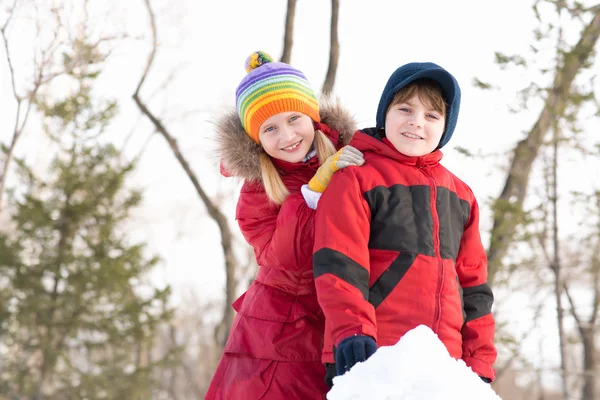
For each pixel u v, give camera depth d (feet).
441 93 7.98
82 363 60.39
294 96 9.12
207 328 99.09
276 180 9.00
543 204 31.37
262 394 8.62
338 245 7.25
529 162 28.66
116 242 49.57
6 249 48.52
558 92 28.37
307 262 8.46
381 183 7.57
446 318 7.39
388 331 7.25
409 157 7.78
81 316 48.98
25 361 49.60
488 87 28.27
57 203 49.62
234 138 9.22
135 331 49.75
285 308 8.83
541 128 28.50
